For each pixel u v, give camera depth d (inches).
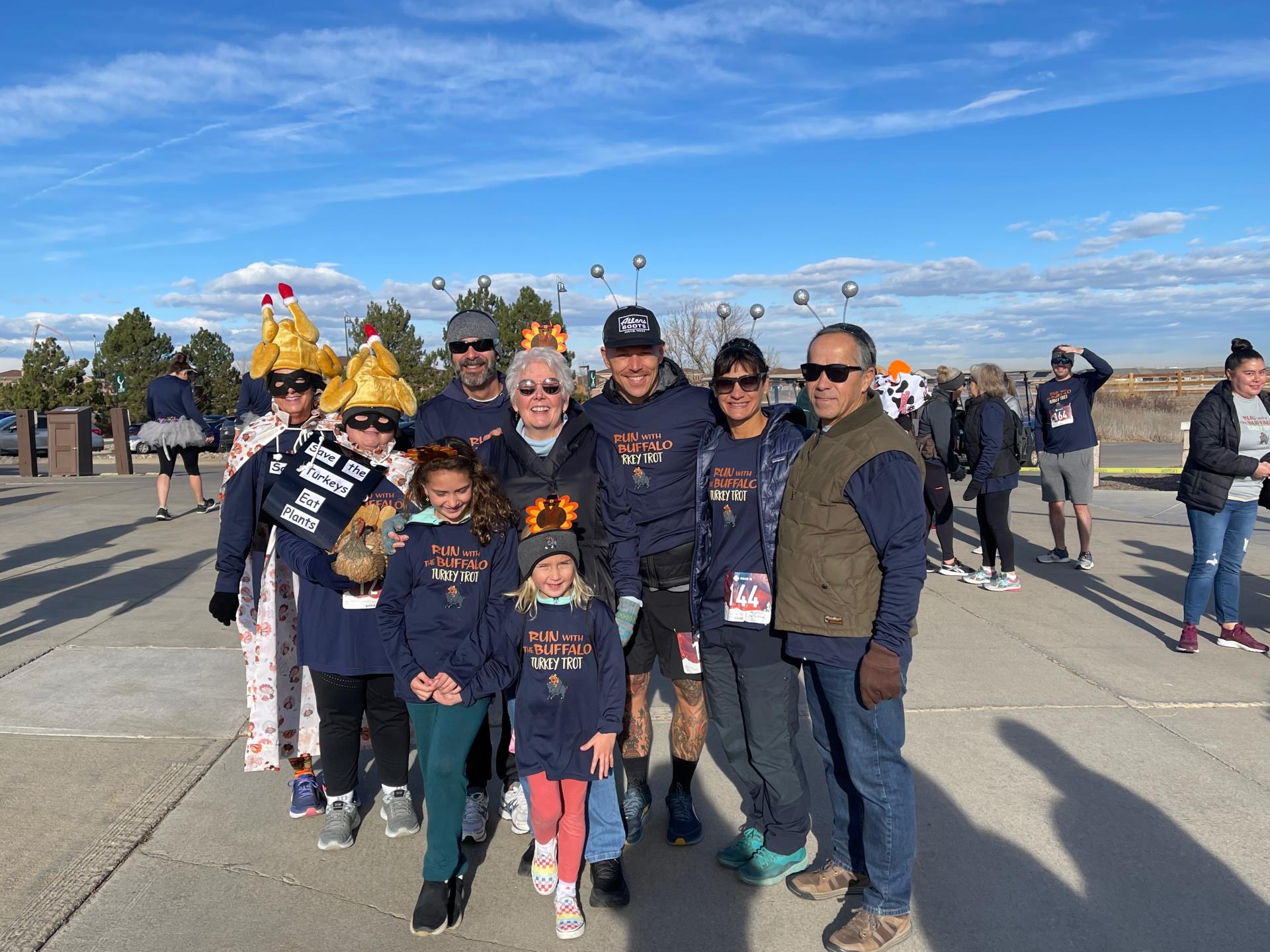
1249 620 255.4
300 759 144.3
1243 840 136.6
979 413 291.9
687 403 136.8
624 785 161.3
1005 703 194.1
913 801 113.0
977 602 282.0
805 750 173.2
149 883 123.4
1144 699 196.4
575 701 119.0
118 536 375.6
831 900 125.0
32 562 321.7
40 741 167.2
